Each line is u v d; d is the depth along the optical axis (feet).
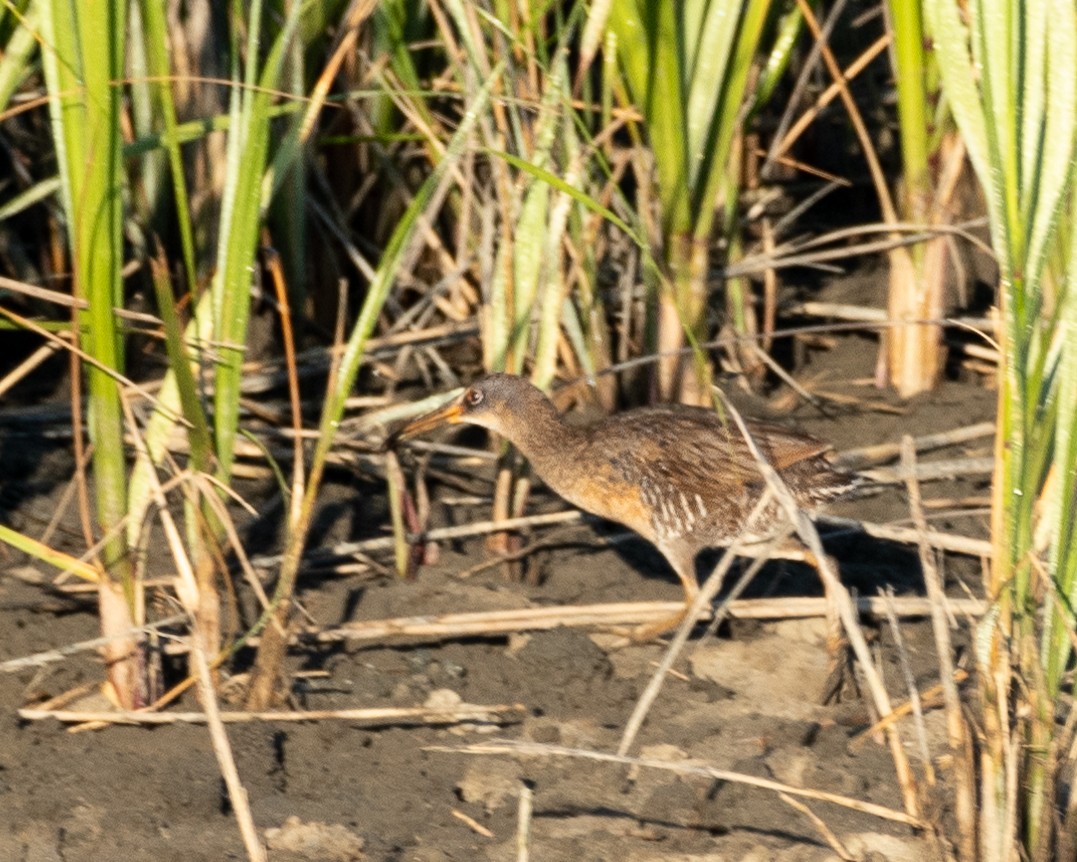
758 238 47.80
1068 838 24.48
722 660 32.24
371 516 38.09
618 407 41.27
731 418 34.22
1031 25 22.41
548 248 34.55
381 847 26.04
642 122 37.35
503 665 31.94
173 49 39.37
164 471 36.52
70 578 34.24
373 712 29.04
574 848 26.09
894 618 25.20
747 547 34.22
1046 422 23.18
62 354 43.68
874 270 49.32
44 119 42.47
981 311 46.29
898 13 38.32
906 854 25.45
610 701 30.71
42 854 25.67
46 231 43.86
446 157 28.53
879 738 29.01
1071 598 23.65
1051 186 22.49
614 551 37.22
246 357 43.04
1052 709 23.70
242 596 33.65
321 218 44.52
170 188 41.47
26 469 38.73
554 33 39.32
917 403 42.34
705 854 25.81
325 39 41.01
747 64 35.27
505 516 36.04
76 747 28.43
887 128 50.24
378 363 42.24
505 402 35.01
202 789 27.04
